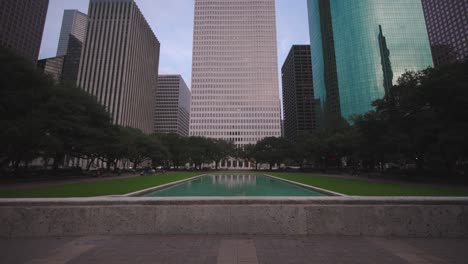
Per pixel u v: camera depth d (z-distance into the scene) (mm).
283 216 5184
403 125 26703
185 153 63688
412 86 26562
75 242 4555
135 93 104312
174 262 3625
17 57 21203
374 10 89500
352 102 88125
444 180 23984
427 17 90688
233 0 130500
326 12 104188
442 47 84875
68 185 17938
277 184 24812
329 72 99938
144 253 4000
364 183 20969
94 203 5148
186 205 5230
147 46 120938
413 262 3637
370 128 30547
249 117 120250
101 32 98625
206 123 120312
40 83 23406
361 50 88250
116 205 5168
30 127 19344
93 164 80500
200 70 124562
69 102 26109
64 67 115500
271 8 129500
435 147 22688
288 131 156125
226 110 121125
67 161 69688
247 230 5129
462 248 4266
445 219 5027
